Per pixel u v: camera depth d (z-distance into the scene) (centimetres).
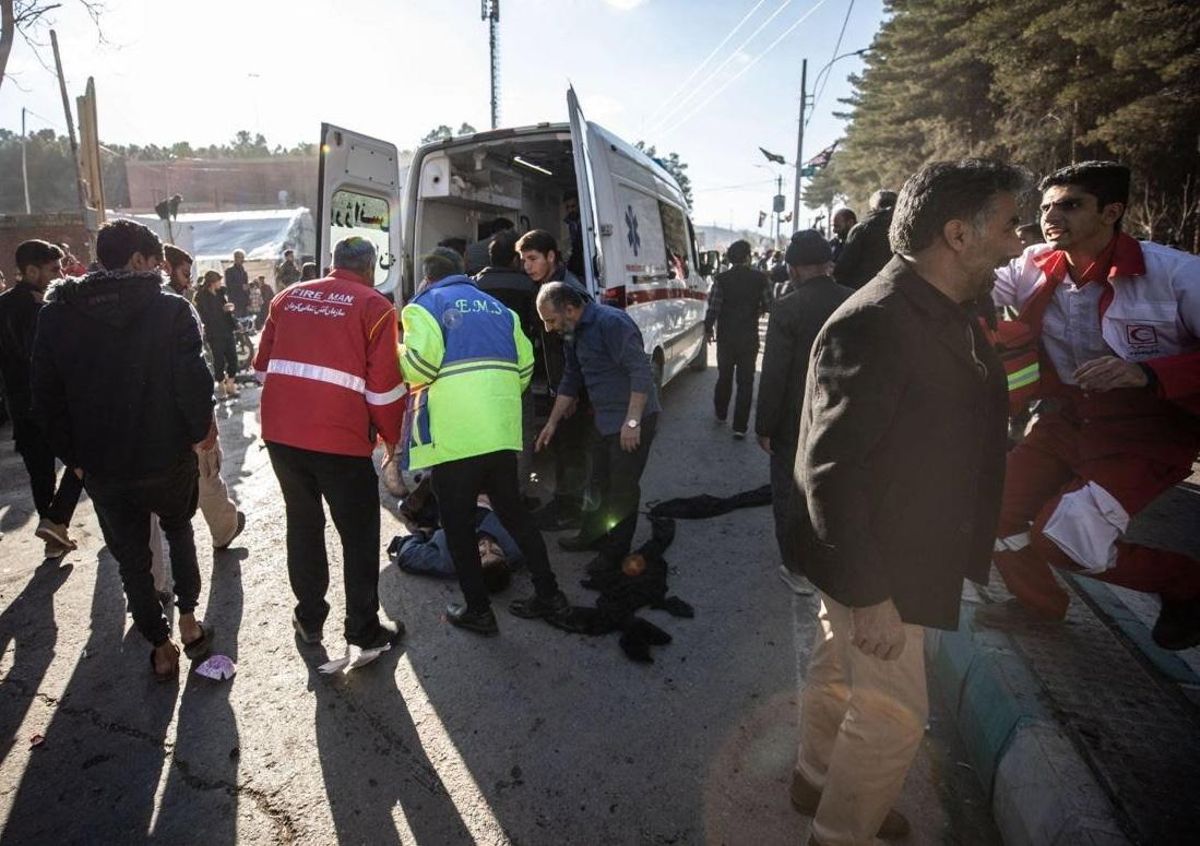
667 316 657
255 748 249
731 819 216
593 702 273
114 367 260
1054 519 228
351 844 209
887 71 2805
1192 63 1121
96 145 1512
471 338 301
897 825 205
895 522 159
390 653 306
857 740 170
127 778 236
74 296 258
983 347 166
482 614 316
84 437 261
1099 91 1394
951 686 254
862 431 149
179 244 1590
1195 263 213
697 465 572
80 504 495
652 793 227
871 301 154
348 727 260
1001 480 170
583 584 369
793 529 174
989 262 153
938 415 154
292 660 302
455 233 604
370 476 289
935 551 159
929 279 158
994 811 204
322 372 272
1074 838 165
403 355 289
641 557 385
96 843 210
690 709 269
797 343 320
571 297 352
